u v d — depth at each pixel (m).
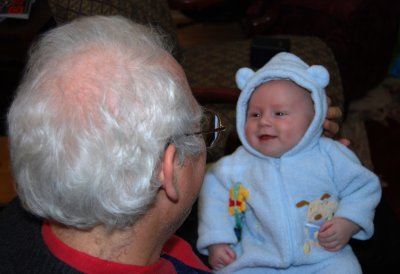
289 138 1.04
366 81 2.62
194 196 0.69
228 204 1.14
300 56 1.83
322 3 2.34
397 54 2.82
